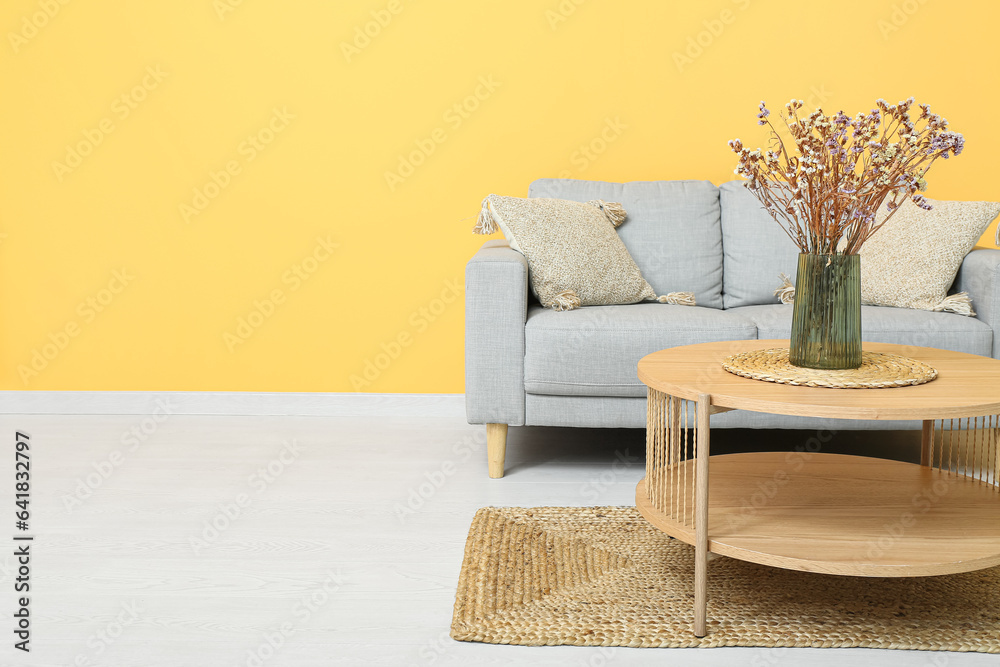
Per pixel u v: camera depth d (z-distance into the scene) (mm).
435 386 3057
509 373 2225
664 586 1553
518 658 1312
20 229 2992
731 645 1344
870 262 2467
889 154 1418
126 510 2012
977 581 1562
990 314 2178
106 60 2918
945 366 1605
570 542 1771
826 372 1498
